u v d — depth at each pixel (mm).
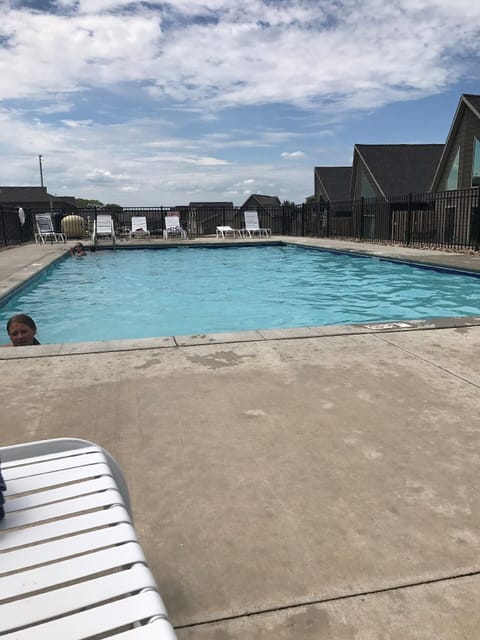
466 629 1277
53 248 17250
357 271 11680
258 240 21078
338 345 3859
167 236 23547
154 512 1771
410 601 1371
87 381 3080
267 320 7328
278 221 28297
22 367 3355
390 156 26406
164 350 3760
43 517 1090
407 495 1863
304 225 24828
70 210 24906
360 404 2701
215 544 1606
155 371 3268
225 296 9250
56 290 9930
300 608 1353
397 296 8719
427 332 4254
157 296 9273
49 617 843
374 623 1300
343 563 1517
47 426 2441
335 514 1757
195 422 2492
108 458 1377
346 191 33031
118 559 970
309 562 1522
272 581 1448
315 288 9852
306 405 2695
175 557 1549
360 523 1707
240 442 2283
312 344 3891
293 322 7164
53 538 1029
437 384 2982
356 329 4359
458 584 1430
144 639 799
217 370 3281
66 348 3805
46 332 6727
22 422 2484
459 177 18891
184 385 3010
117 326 7047
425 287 9336
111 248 18984
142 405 2705
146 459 2133
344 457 2145
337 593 1402
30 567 948
